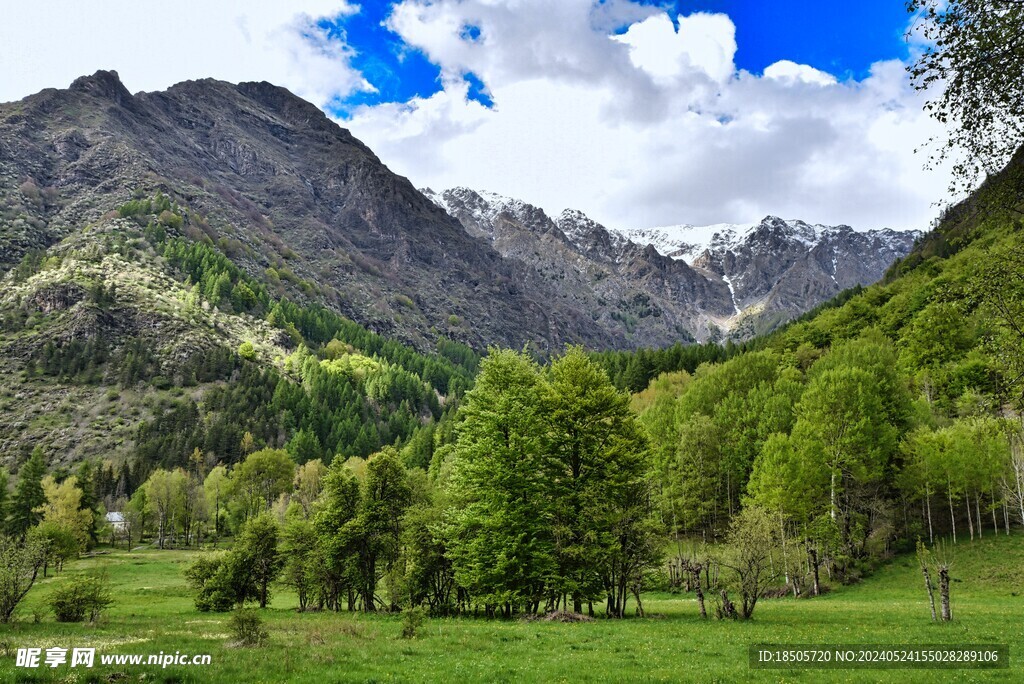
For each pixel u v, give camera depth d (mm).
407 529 47375
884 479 65688
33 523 90250
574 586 37375
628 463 41000
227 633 32875
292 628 35844
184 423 181500
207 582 57500
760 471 64375
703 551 53125
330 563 50094
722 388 94188
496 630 32156
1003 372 19516
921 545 35094
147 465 156875
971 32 14469
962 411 69625
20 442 165500
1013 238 17156
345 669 22594
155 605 60531
